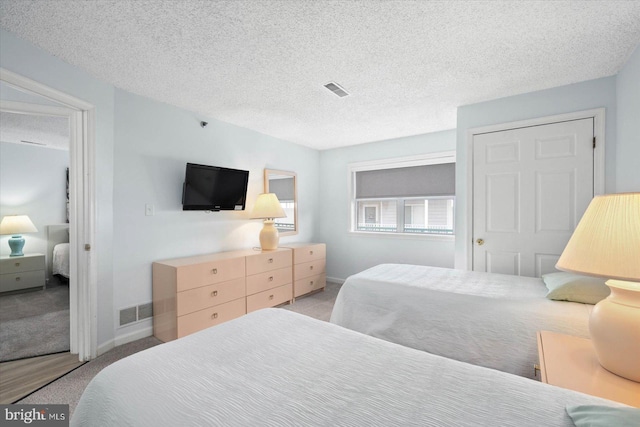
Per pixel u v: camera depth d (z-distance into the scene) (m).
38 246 4.34
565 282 1.81
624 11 1.56
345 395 0.86
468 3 1.50
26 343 2.46
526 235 2.65
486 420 0.74
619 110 2.23
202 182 3.05
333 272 4.85
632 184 2.01
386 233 4.29
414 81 2.41
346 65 2.14
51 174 4.50
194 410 0.79
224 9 1.54
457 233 2.99
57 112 2.11
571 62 2.12
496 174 2.78
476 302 1.88
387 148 4.29
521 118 2.66
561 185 2.50
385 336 2.09
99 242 2.30
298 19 1.62
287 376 0.96
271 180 4.07
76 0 1.47
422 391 0.87
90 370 2.06
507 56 2.03
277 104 2.90
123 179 2.53
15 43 1.77
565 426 0.71
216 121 3.35
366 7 1.53
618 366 0.99
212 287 2.74
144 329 2.67
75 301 2.24
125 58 2.03
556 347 1.23
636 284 1.10
